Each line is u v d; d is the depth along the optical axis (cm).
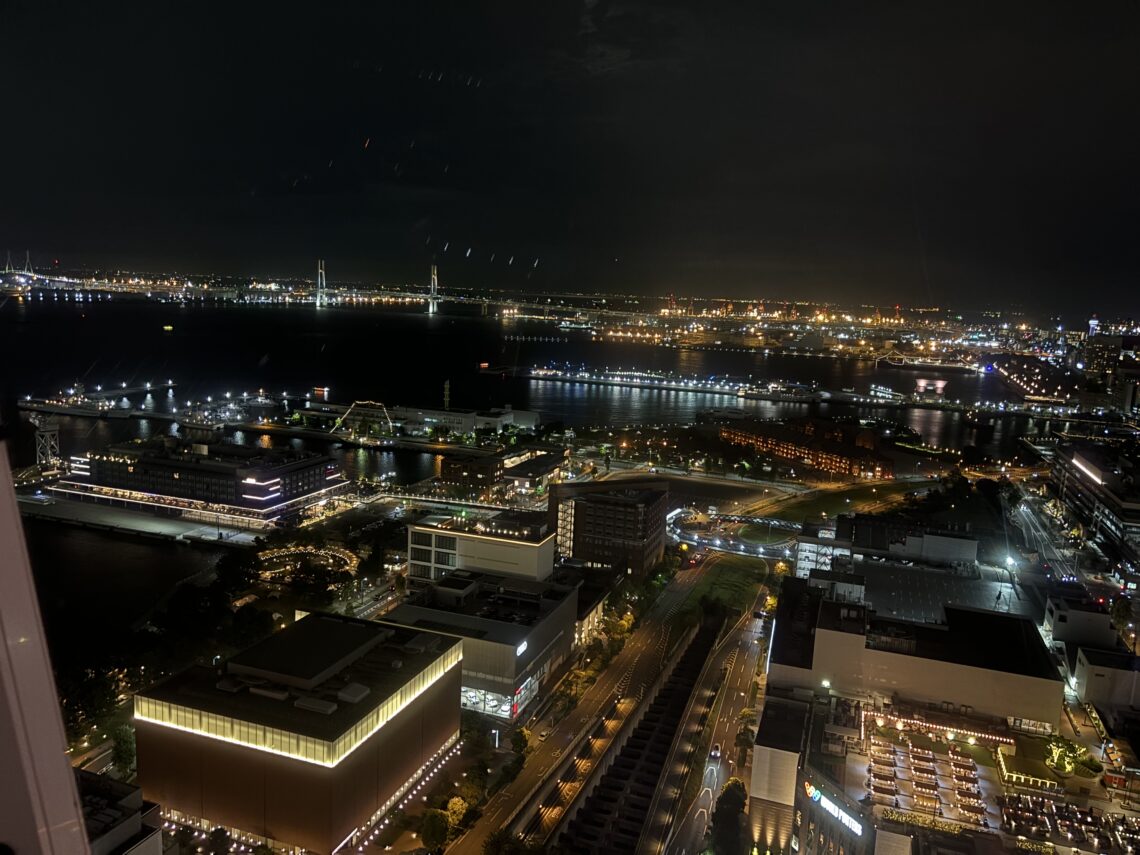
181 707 13788
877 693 16850
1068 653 18900
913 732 15638
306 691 14338
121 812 10088
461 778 15825
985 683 16288
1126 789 14175
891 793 13675
